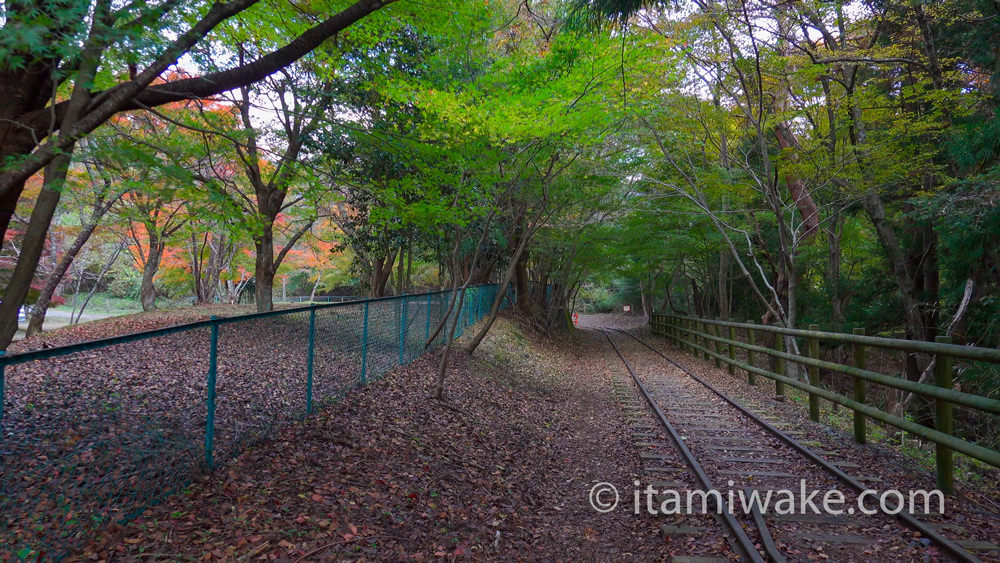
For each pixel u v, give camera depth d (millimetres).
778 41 11938
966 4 11352
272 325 5445
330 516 3934
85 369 4703
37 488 2996
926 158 11938
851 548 3896
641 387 11086
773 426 7445
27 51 3221
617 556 4281
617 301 62531
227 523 3551
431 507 4637
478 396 9164
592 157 12531
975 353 4195
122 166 4168
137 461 3578
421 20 6734
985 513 4332
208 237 22125
